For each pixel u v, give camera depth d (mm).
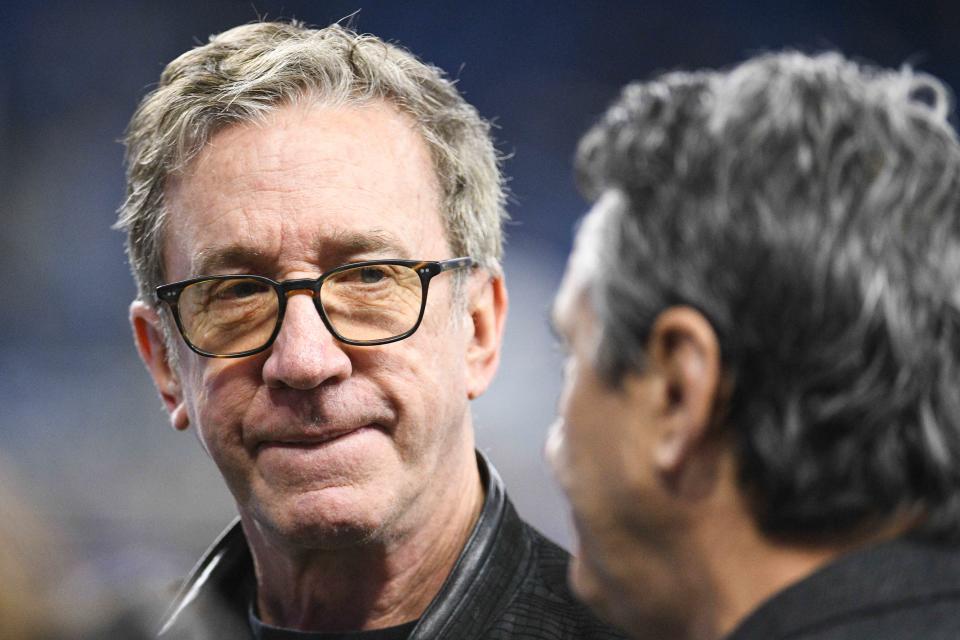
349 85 3230
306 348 3059
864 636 1841
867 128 2025
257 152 3148
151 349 3627
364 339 3123
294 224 3105
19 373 18766
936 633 1814
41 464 16578
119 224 3594
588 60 22812
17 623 1803
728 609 2092
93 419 17594
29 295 20172
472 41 22781
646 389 2123
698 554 2123
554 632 3227
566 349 2395
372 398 3127
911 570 1898
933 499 1980
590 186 2238
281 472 3148
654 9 22734
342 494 3117
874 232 1958
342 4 22062
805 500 1983
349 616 3338
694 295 2016
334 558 3264
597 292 2164
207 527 15594
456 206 3373
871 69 2221
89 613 2078
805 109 2041
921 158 2023
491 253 3523
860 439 1956
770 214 1979
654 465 2131
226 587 3627
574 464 2281
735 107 2078
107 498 15945
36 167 21031
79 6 21438
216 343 3191
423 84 3398
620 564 2242
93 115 21375
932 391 1962
